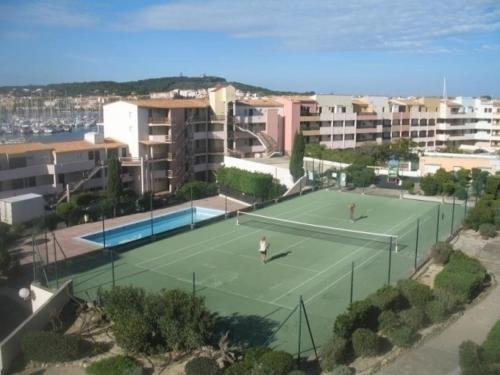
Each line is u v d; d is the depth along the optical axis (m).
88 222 51.03
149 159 75.81
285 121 98.56
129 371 19.95
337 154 80.19
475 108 129.38
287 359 19.12
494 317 25.23
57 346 21.73
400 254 36.62
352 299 27.28
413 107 120.88
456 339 22.88
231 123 86.00
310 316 25.77
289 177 64.19
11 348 22.20
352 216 47.75
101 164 68.50
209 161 85.62
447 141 125.94
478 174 60.56
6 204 49.19
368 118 111.12
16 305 29.94
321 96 105.19
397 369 20.38
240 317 25.75
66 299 27.22
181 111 79.62
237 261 35.41
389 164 69.75
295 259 35.78
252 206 52.69
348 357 21.20
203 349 21.88
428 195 60.31
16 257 35.72
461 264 29.58
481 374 18.55
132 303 23.80
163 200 62.59
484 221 41.75
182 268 34.00
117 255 37.00
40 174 63.00
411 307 25.09
